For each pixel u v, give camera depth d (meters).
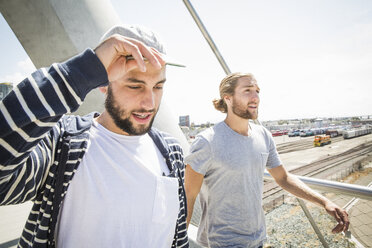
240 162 1.18
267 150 1.35
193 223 1.76
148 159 0.77
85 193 0.61
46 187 0.58
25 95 0.43
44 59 1.52
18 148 0.43
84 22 1.51
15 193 0.49
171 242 0.76
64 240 0.60
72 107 0.48
